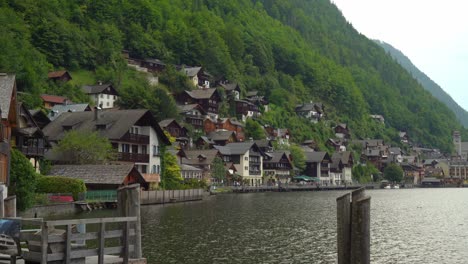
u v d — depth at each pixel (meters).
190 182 112.31
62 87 157.38
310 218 59.62
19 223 17.98
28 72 140.12
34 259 17.64
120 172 71.44
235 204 82.69
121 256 19.58
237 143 159.75
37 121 91.56
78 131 85.31
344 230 16.42
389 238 45.94
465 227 54.66
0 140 45.06
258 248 37.78
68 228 17.72
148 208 70.06
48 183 64.62
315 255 35.47
